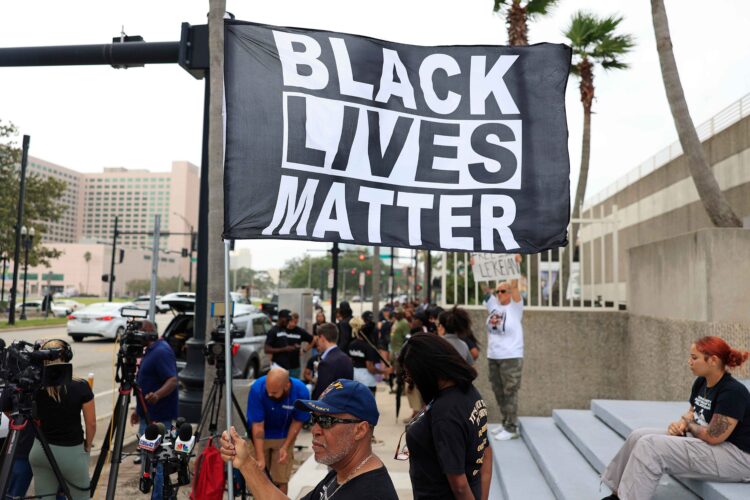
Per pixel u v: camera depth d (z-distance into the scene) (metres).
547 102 3.65
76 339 21.92
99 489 5.67
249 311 12.73
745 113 10.47
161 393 5.91
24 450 4.49
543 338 8.14
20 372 3.55
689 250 6.23
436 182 3.54
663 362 6.79
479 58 3.68
